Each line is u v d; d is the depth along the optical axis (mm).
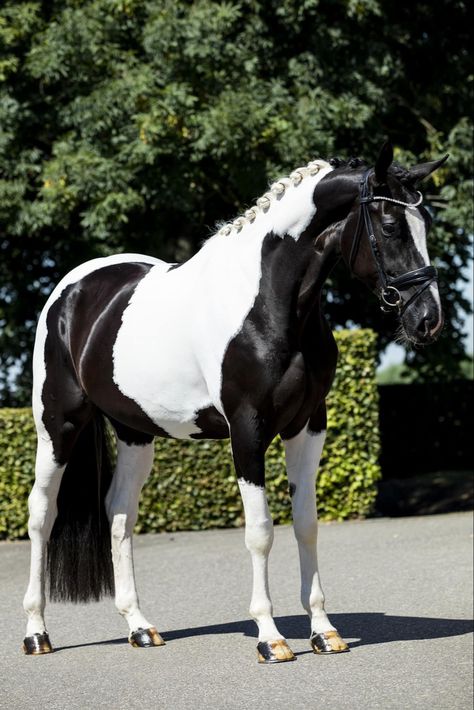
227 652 7352
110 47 16656
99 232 16172
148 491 14484
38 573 7758
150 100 15836
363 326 21859
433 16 18734
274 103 16062
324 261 6738
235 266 6961
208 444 14570
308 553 7164
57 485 7910
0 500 14352
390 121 19109
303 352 6734
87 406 7918
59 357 7973
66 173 16094
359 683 6535
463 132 17062
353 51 17109
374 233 6480
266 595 6922
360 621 8359
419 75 18703
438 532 13383
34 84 17609
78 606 9297
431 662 7012
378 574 10664
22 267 20797
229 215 19219
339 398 14703
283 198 6844
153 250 18094
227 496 14586
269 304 6711
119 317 7609
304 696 6297
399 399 23250
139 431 7922
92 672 7000
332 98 16328
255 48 16766
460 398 23406
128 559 7883
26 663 7309
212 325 6898
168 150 15727
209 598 9594
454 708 6098
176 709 6164
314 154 15859
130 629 7738
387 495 19531
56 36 16469
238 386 6734
